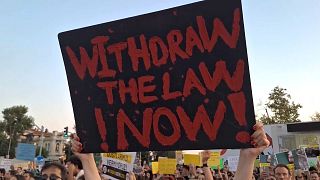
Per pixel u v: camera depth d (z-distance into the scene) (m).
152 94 2.95
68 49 3.29
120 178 10.00
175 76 2.88
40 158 24.53
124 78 3.06
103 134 3.10
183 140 2.81
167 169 11.14
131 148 2.98
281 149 26.75
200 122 2.77
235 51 2.71
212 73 2.77
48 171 3.67
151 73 2.96
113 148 3.05
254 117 2.63
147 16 3.01
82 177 4.60
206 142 2.74
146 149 2.92
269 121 44.84
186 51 2.86
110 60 3.13
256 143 2.60
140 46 3.02
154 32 2.97
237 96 2.68
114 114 3.07
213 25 2.78
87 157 3.17
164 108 2.89
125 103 3.04
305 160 11.84
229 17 2.73
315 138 26.73
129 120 3.01
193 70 2.82
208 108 2.76
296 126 26.94
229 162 14.21
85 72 3.21
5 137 87.94
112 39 3.13
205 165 5.63
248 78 2.66
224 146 2.68
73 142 3.20
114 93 3.09
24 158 15.70
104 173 10.19
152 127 2.92
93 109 3.16
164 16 2.95
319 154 17.17
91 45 3.21
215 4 2.78
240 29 2.70
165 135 2.87
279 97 44.84
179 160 19.47
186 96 2.83
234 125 2.67
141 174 12.52
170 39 2.91
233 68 2.70
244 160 2.62
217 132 2.71
